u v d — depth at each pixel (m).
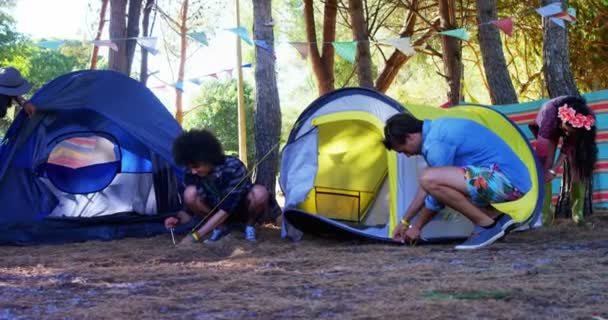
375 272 4.75
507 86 9.02
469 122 5.84
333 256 5.62
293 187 6.75
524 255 5.45
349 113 6.82
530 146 6.91
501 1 13.84
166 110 7.66
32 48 24.53
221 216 6.40
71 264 5.47
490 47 9.05
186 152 6.34
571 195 7.44
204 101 20.81
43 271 5.10
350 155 7.13
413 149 5.80
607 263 4.93
